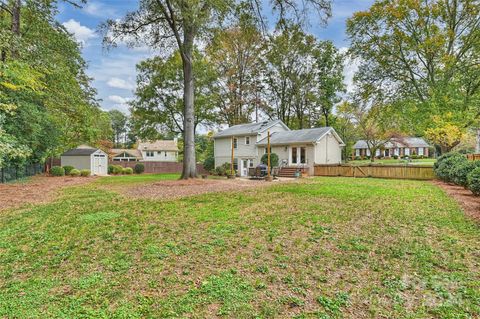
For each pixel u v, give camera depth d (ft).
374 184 45.34
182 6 37.93
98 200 29.96
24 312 8.86
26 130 48.49
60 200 30.45
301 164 71.05
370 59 65.46
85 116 62.54
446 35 57.11
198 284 10.68
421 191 35.35
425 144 163.73
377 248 14.47
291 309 9.03
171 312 8.81
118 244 15.30
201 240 15.76
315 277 11.30
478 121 54.03
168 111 86.12
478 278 11.06
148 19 45.11
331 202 27.09
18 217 21.99
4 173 52.80
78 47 56.44
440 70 57.21
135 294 10.00
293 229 17.78
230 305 9.20
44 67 39.93
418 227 18.19
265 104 102.22
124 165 105.19
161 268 12.16
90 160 91.76
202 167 103.60
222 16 37.76
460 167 35.83
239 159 83.71
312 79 100.17
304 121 107.96
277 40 41.93
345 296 9.84
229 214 22.03
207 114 88.58
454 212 22.31
